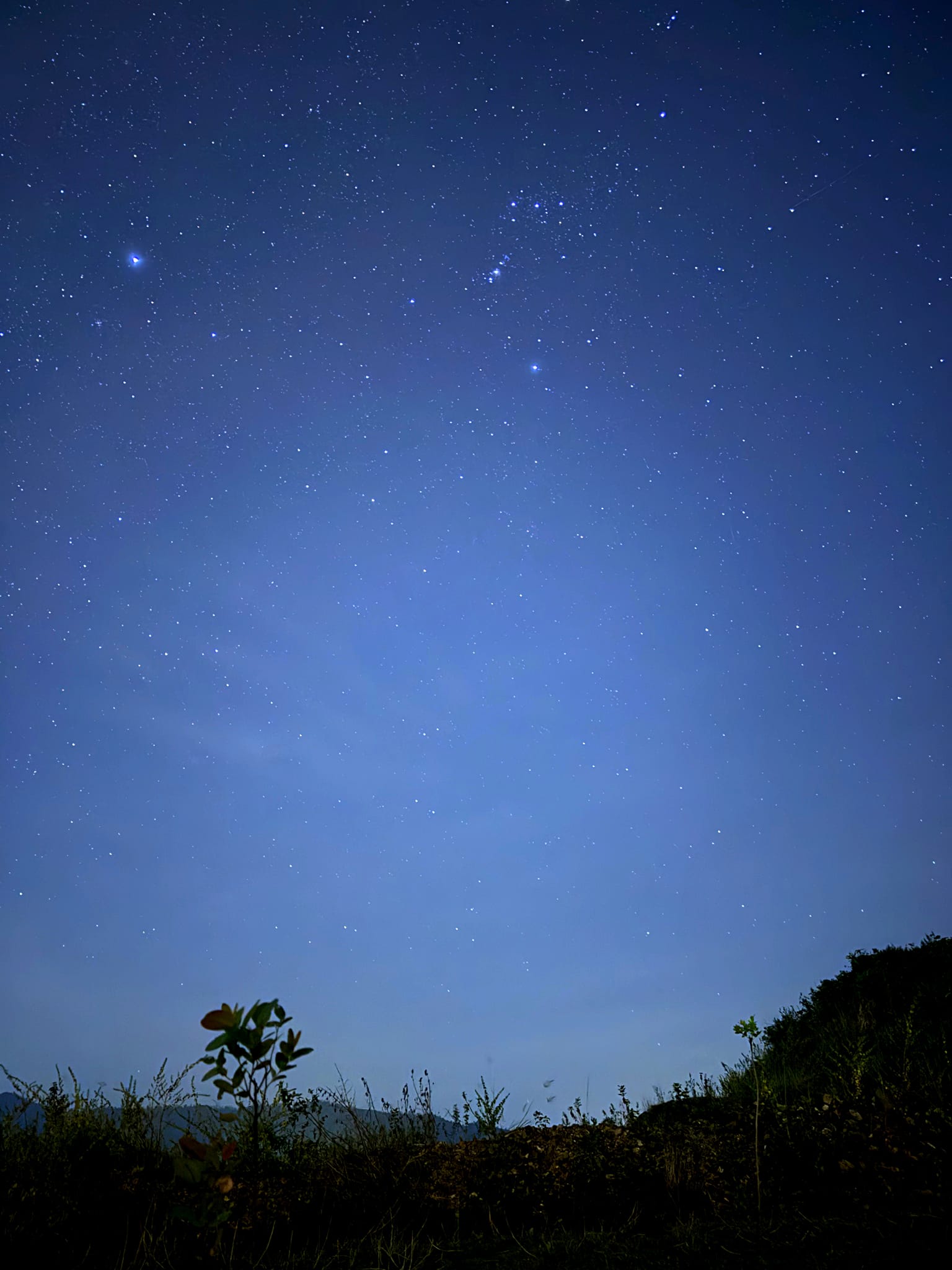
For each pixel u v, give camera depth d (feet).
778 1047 27.40
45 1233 10.98
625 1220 12.74
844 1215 11.37
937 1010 23.89
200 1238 11.46
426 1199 13.92
